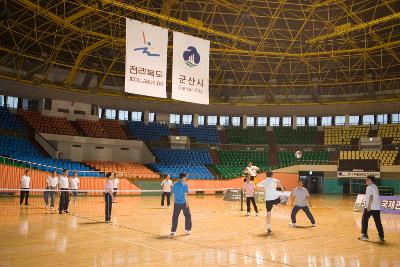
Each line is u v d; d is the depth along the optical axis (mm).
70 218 13914
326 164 40719
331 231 12086
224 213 17406
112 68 41125
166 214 16250
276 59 41875
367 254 8430
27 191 18922
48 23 32719
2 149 29656
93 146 37875
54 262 6977
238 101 45000
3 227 11133
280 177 39781
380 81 40656
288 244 9547
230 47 37906
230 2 33000
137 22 16953
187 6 34094
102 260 7254
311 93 45125
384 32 36344
